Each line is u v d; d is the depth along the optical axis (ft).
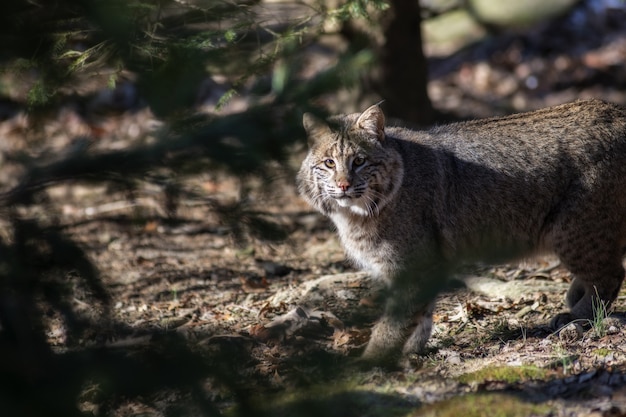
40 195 17.76
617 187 35.22
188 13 28.94
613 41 86.84
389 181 34.01
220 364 19.72
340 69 18.22
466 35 91.35
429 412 25.17
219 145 16.94
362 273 43.34
